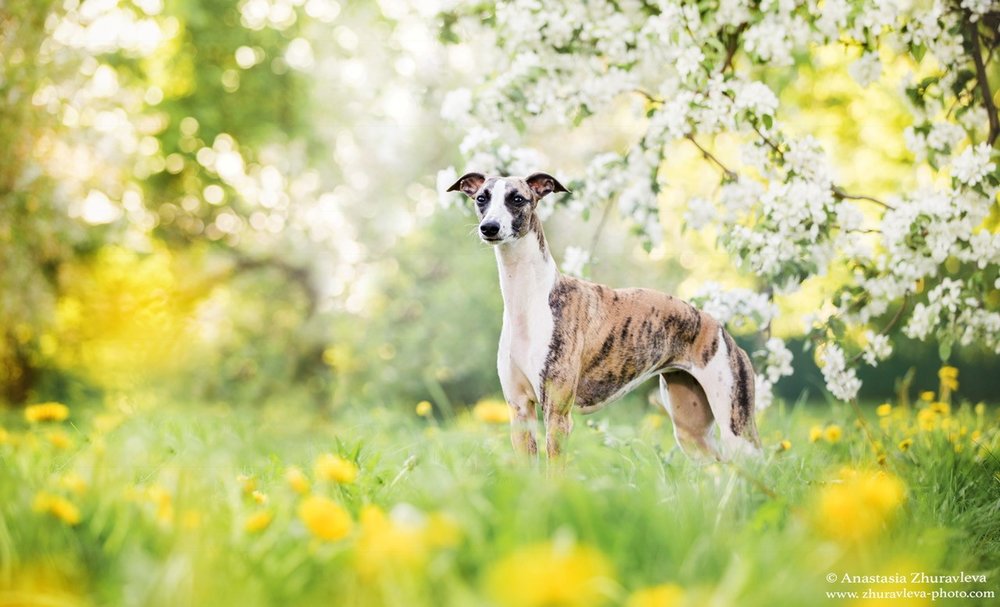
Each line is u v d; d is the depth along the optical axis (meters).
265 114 13.79
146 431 4.95
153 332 13.86
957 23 5.20
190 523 2.46
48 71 9.84
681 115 5.28
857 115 10.28
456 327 11.48
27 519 2.51
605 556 2.35
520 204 4.52
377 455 3.74
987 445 5.04
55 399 11.73
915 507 3.49
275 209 14.62
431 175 13.41
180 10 12.59
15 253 10.01
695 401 5.07
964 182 4.82
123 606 2.17
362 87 14.26
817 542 2.54
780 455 4.59
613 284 11.65
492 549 2.37
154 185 13.62
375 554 2.06
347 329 12.73
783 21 5.18
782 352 5.45
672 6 5.21
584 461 3.94
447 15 6.11
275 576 2.31
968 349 12.52
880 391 14.09
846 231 5.18
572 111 5.86
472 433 4.91
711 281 5.64
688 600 1.97
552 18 5.63
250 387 13.61
